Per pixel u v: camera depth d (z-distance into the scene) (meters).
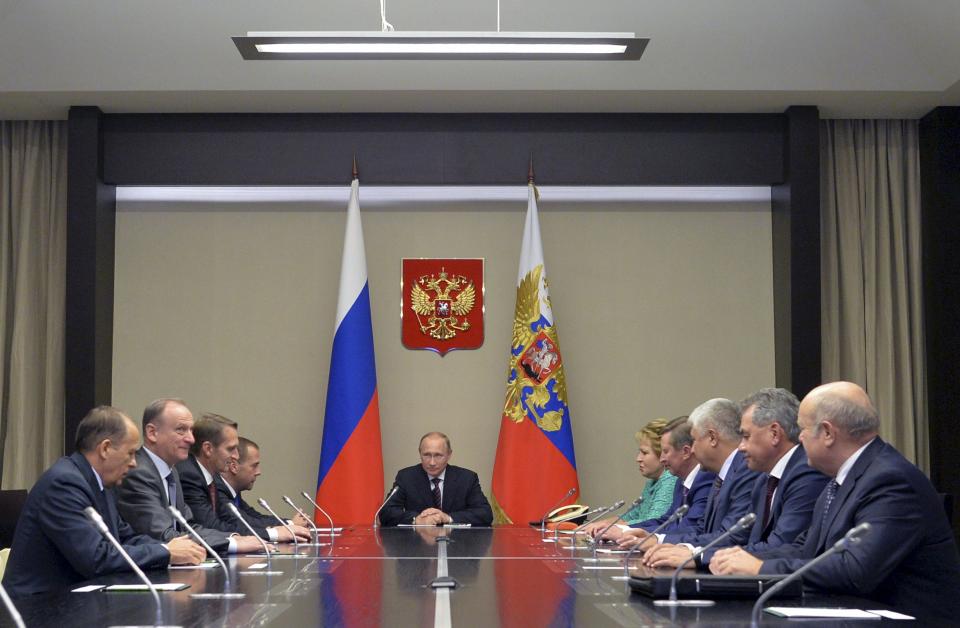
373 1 6.48
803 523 3.54
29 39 6.62
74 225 7.05
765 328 7.44
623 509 7.29
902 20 6.62
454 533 5.46
